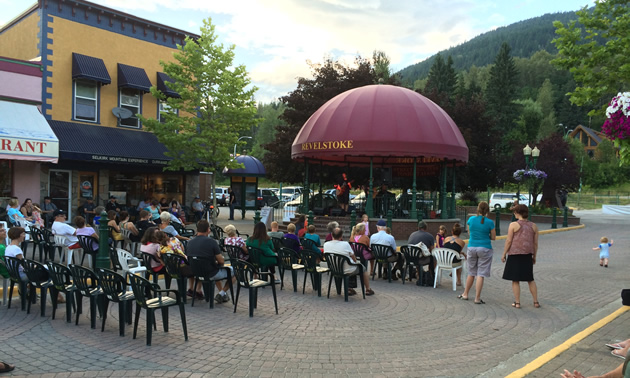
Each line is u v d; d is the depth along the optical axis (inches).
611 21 453.7
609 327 273.9
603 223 1355.8
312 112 1080.2
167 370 201.6
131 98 826.2
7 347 230.1
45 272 290.2
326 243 357.4
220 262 313.4
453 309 323.0
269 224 889.5
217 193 1601.9
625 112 237.6
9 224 536.7
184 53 799.1
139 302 242.4
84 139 731.4
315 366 210.1
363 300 349.4
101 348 229.6
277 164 1125.1
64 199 735.7
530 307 331.6
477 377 199.8
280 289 385.4
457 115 1154.7
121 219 483.5
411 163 968.3
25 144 612.1
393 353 229.5
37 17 725.3
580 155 2999.5
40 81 708.7
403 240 721.0
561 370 203.8
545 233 997.8
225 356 221.0
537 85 5300.2
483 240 342.6
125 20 813.9
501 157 1274.6
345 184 822.5
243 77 797.9
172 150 788.0
